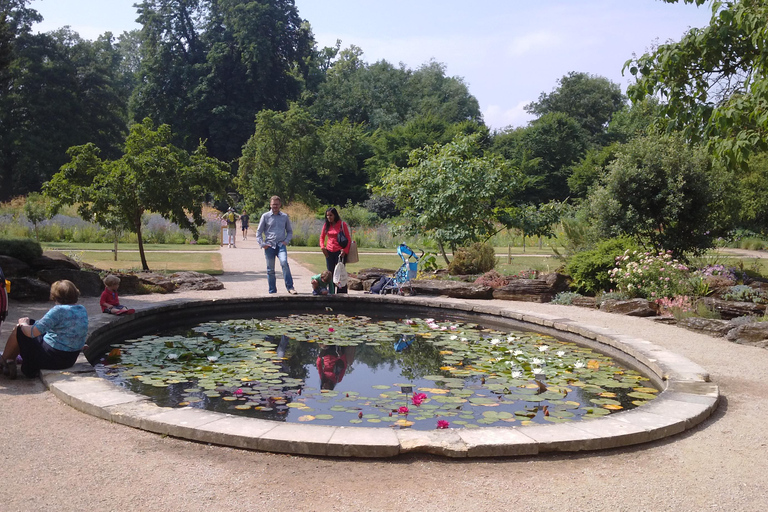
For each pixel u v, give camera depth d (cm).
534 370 602
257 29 5644
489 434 395
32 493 306
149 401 447
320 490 323
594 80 7044
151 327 843
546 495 323
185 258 1788
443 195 1416
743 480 348
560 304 1073
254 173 4538
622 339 734
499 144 5962
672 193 1379
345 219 3519
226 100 5759
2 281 550
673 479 348
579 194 5069
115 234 1633
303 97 6266
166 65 5738
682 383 539
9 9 4684
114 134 5366
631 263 1063
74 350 528
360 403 504
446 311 1016
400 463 364
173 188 1409
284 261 1070
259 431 388
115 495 308
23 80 4741
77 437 389
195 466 350
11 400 459
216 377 571
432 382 580
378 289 1151
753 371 620
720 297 1021
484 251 1395
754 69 779
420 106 7356
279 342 753
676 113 880
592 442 391
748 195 2875
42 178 4819
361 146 5612
